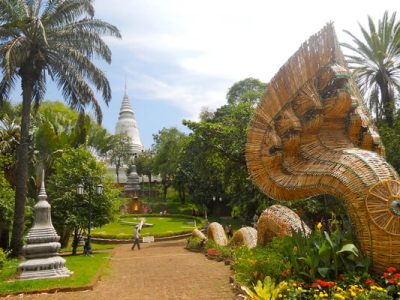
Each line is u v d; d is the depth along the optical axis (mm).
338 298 5324
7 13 16219
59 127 25844
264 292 5727
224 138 22891
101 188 19422
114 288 9719
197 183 44312
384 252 5992
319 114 7379
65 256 18250
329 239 6363
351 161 6672
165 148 49312
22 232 16109
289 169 7535
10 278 11047
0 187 17562
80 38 17328
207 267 12594
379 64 20328
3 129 22406
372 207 6137
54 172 22594
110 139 37594
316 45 7520
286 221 8617
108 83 17797
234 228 34562
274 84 7801
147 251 21516
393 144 16172
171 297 8312
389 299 5254
